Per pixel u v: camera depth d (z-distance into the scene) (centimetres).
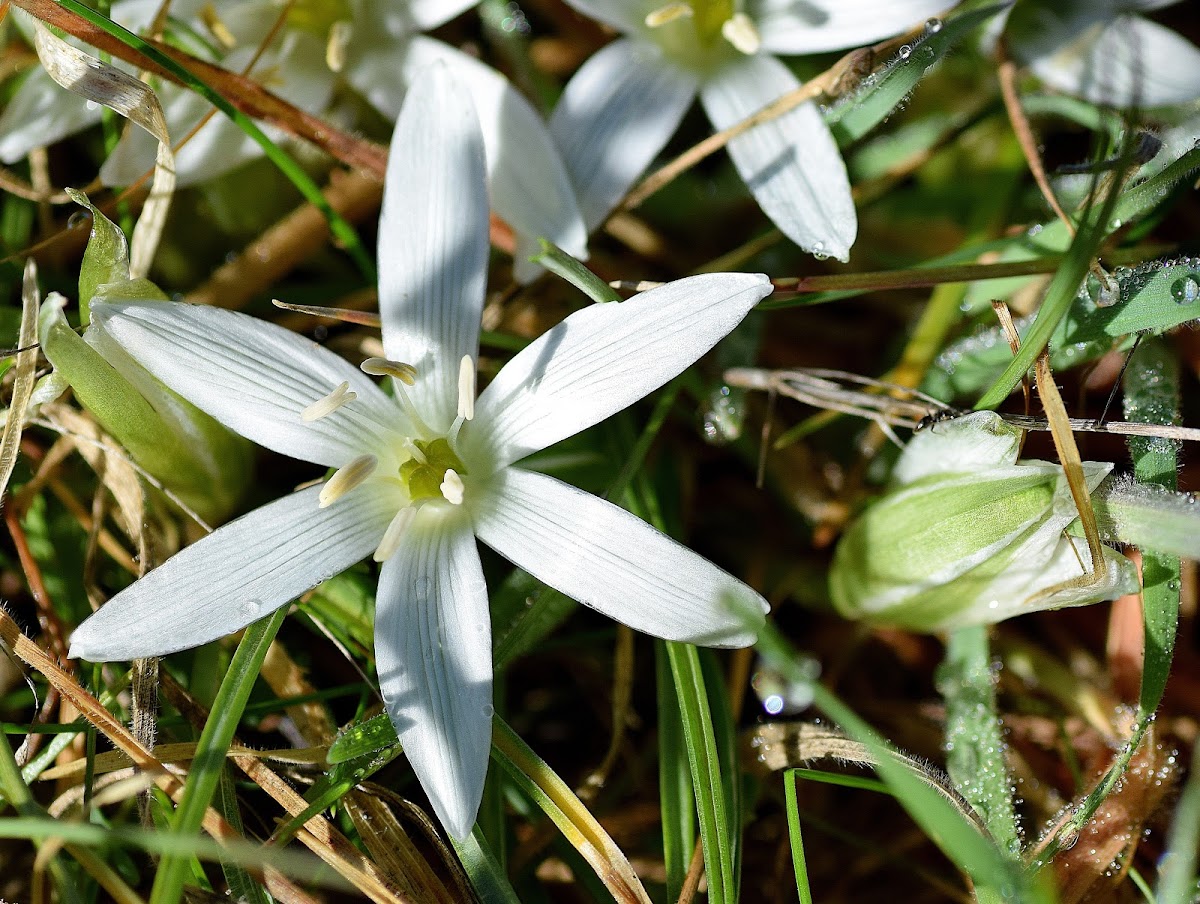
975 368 15
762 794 15
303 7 15
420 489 14
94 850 14
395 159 14
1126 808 14
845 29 15
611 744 15
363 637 15
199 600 13
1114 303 15
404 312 14
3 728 14
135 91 14
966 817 14
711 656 15
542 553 14
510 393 14
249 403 14
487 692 13
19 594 15
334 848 14
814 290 15
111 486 15
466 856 14
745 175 15
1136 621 15
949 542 14
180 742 14
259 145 15
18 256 15
